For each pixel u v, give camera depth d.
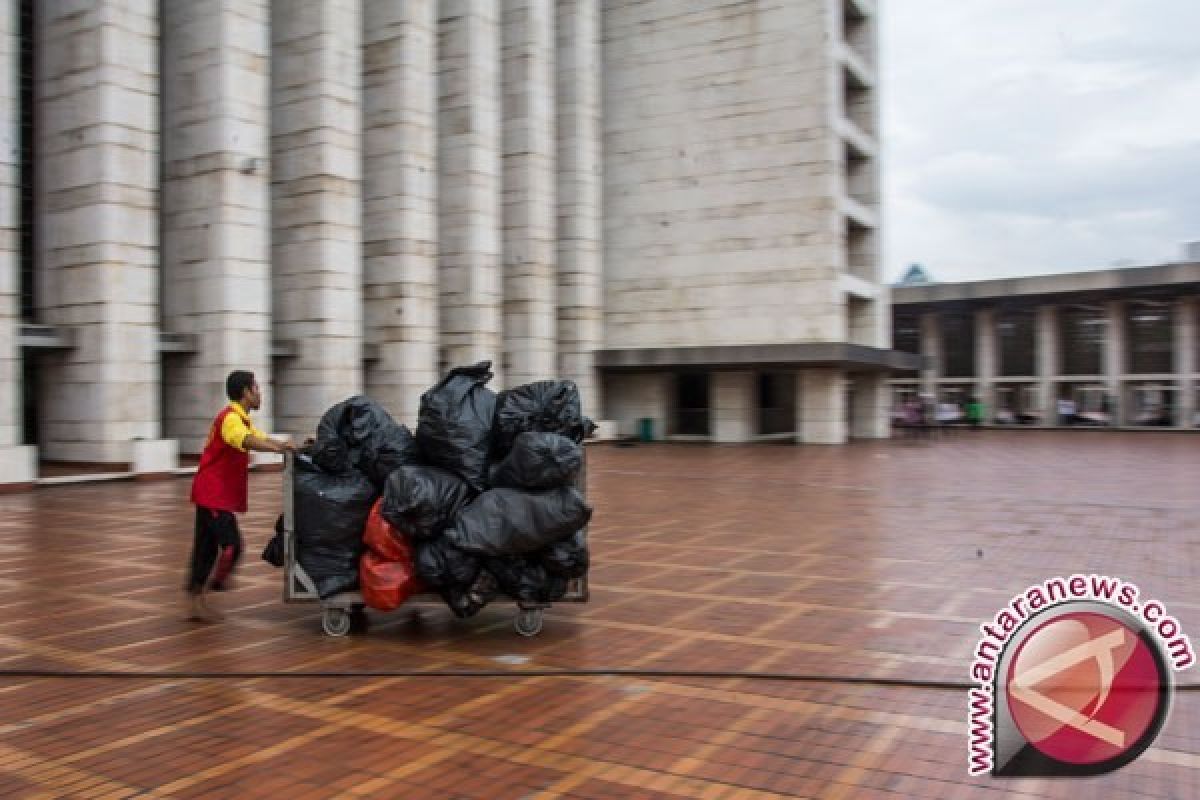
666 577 9.34
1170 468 22.72
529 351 30.48
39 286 20.28
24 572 9.55
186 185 21.89
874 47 35.78
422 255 26.58
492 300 29.03
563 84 32.44
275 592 8.61
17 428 17.69
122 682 6.00
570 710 5.47
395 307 26.23
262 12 22.12
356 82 24.36
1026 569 9.71
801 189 31.12
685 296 33.03
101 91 19.25
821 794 4.37
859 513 14.26
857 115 35.81
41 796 4.33
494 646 6.82
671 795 4.36
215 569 7.36
